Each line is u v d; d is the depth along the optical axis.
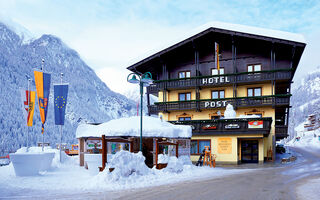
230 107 25.52
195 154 23.77
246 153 23.55
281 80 27.00
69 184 9.67
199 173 13.84
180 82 29.80
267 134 24.09
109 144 16.02
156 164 12.89
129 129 14.82
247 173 14.08
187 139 17.89
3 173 12.60
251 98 26.86
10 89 133.88
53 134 108.19
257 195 7.64
